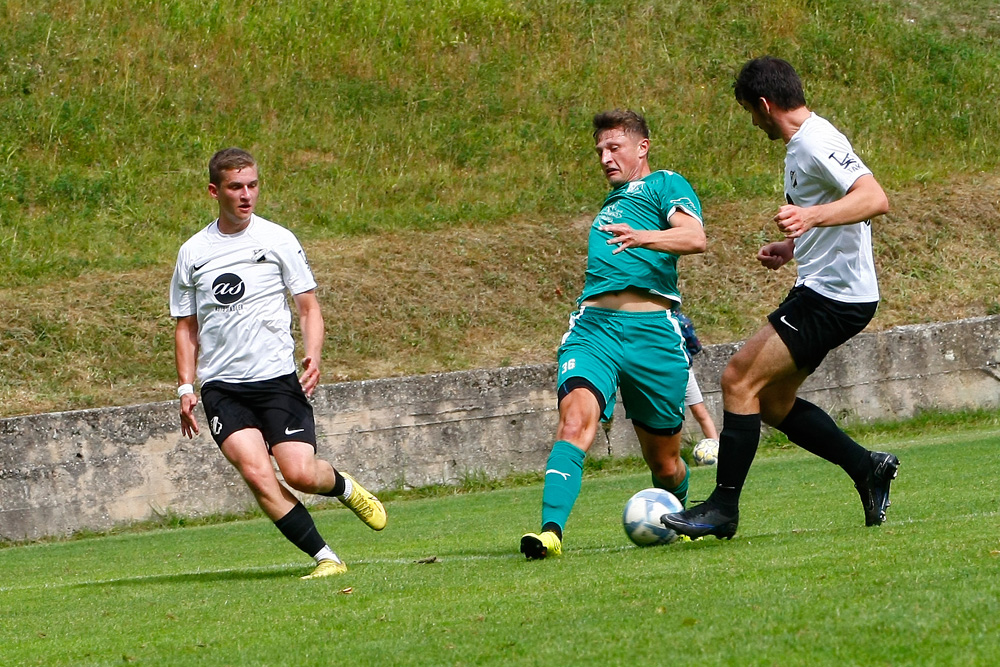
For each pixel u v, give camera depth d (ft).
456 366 133.69
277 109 184.44
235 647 33.99
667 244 52.24
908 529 47.47
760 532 57.82
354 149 179.01
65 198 158.61
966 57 213.87
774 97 50.80
